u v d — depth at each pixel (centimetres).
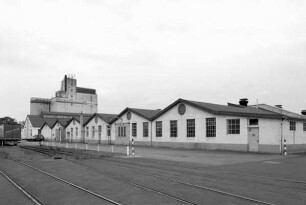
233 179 1305
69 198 956
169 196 971
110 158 2398
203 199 927
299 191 1045
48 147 4188
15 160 2286
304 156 2495
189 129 3597
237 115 3062
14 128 5306
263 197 948
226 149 3173
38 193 1035
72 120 6456
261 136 2916
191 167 1766
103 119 5259
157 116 4062
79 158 2389
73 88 9744
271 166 1792
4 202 909
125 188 1109
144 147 3941
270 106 4097
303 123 3416
